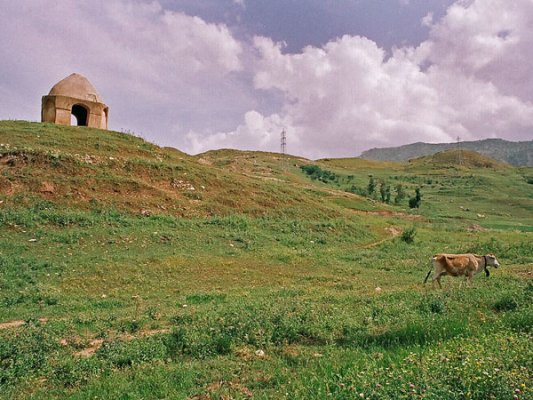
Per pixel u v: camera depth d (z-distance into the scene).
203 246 21.56
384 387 4.40
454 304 9.75
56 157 26.83
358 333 8.02
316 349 7.45
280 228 28.22
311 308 9.95
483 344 5.91
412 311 9.35
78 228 21.17
